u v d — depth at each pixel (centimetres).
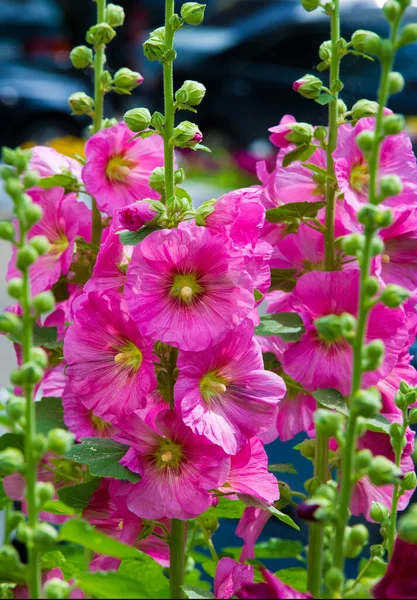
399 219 182
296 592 154
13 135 948
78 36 980
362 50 181
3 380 349
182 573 173
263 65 900
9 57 974
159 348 173
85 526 151
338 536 152
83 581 155
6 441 167
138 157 190
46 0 1006
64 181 190
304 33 887
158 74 916
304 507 152
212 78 904
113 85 198
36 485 151
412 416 172
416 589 153
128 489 170
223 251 168
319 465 185
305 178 188
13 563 152
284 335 178
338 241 184
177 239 167
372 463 151
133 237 169
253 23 908
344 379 178
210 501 168
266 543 195
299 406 189
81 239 189
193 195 648
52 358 193
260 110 900
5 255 511
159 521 176
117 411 170
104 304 170
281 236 188
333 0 182
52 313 191
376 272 177
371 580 159
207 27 934
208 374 171
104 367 172
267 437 190
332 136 184
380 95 153
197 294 169
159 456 170
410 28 153
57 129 961
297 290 178
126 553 152
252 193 172
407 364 183
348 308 178
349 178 183
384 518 171
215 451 168
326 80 496
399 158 184
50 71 977
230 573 167
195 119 913
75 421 182
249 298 168
